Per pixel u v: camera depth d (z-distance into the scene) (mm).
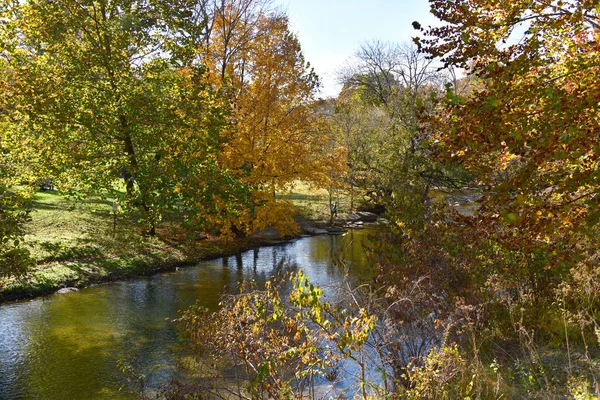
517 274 7656
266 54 18875
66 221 18609
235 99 18516
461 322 6492
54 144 14234
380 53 30297
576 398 4629
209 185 15188
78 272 13805
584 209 5297
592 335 6883
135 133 14828
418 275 6953
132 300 12219
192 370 7758
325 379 6930
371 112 30547
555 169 5617
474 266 7344
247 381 7129
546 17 5551
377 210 33750
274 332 5777
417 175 17594
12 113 13820
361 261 17438
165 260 16516
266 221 19328
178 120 14883
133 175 15281
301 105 19672
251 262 17734
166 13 15523
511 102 5090
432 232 7625
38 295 12188
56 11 13703
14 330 9789
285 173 19203
